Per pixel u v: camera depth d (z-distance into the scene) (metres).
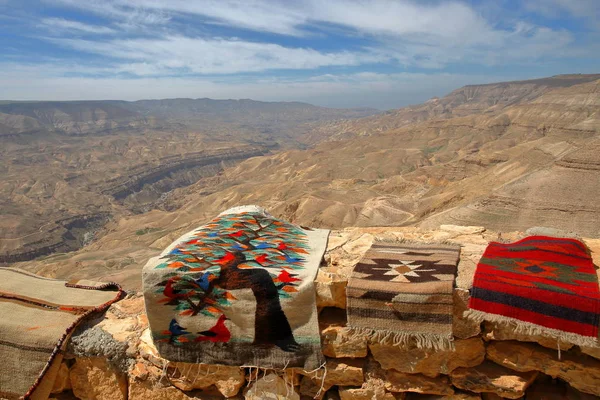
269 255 4.47
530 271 3.98
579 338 3.42
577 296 3.50
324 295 4.03
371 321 3.91
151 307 4.11
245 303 4.02
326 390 4.15
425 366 3.92
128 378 4.45
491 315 3.69
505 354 3.83
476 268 4.10
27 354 4.39
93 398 4.56
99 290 5.29
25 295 4.93
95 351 4.44
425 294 3.78
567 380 3.65
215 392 4.32
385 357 3.97
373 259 4.47
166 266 4.12
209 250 4.45
